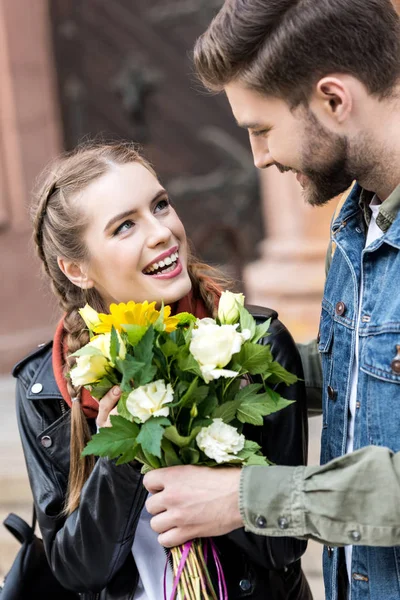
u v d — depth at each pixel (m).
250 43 1.51
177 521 1.57
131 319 1.60
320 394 2.08
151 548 1.83
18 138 6.94
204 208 7.30
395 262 1.59
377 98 1.51
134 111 7.27
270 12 1.50
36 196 2.06
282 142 1.57
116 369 1.62
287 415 1.80
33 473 1.93
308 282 5.76
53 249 1.98
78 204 1.88
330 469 1.49
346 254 1.72
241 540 1.70
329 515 1.46
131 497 1.72
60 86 7.35
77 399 1.89
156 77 7.24
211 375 1.56
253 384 1.65
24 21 6.97
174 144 7.32
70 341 1.97
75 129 7.36
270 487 1.51
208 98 7.21
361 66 1.49
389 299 1.58
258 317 1.90
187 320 1.68
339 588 1.76
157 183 1.90
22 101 6.96
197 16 7.07
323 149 1.55
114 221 1.84
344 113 1.51
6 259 6.91
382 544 1.44
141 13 7.21
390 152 1.53
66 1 7.26
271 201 6.07
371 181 1.59
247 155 7.18
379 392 1.57
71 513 1.83
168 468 1.61
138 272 1.86
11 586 1.97
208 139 7.24
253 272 6.09
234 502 1.54
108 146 1.95
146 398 1.53
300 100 1.53
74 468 1.86
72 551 1.79
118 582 1.85
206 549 1.70
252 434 1.80
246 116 1.59
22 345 6.92
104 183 1.86
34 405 1.98
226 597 1.67
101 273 1.92
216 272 2.10
